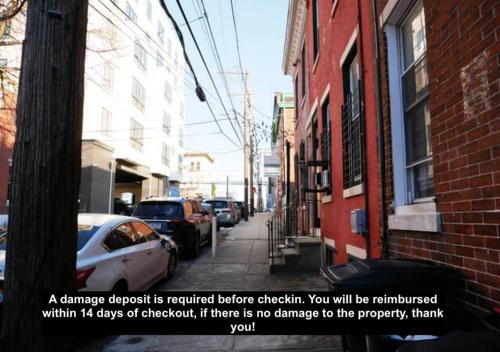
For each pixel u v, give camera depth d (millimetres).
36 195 3051
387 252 4320
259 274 7824
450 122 2990
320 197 8883
